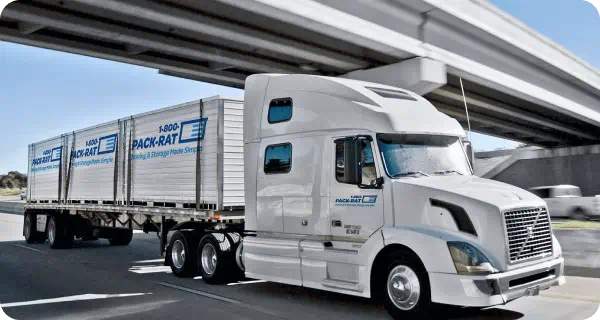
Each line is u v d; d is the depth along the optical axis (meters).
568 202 26.25
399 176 7.17
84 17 13.27
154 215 12.26
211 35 14.88
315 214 7.98
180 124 11.38
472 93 25.77
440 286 6.38
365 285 7.17
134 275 11.33
